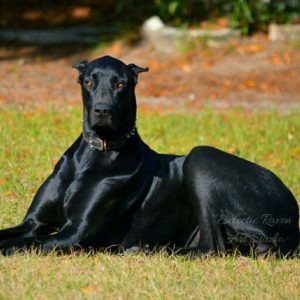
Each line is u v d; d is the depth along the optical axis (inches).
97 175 398.9
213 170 418.6
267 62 1072.2
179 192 423.2
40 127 708.7
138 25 1246.3
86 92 396.8
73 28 1328.7
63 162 409.7
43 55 1208.2
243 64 1072.2
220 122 758.5
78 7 1406.3
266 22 1171.9
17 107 824.3
